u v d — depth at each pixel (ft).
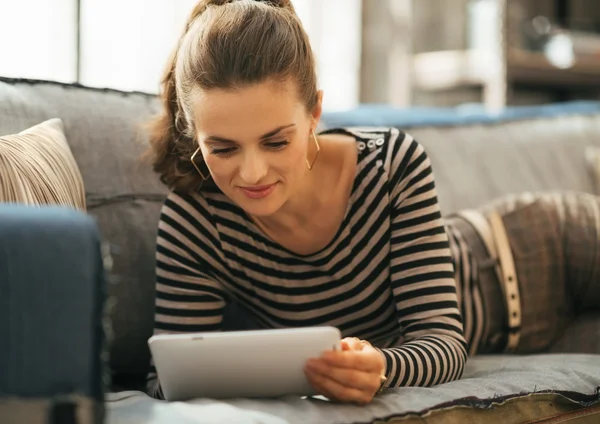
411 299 4.02
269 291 4.29
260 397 3.14
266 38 3.35
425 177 4.17
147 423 2.74
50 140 4.13
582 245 5.27
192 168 4.10
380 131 4.33
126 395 3.32
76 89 4.82
